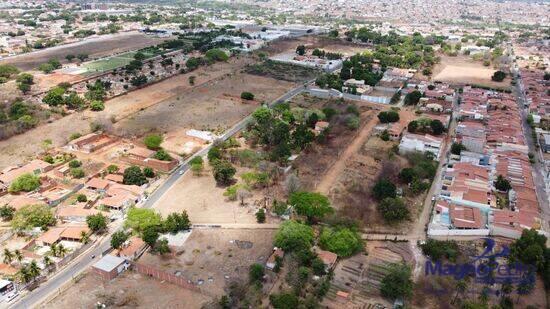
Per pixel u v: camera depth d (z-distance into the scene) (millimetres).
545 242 135000
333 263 130625
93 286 123500
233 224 152625
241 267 130625
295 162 196125
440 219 153250
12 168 184750
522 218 149375
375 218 154875
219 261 133625
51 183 176750
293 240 132750
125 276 128250
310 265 128625
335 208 158750
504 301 115875
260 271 123812
